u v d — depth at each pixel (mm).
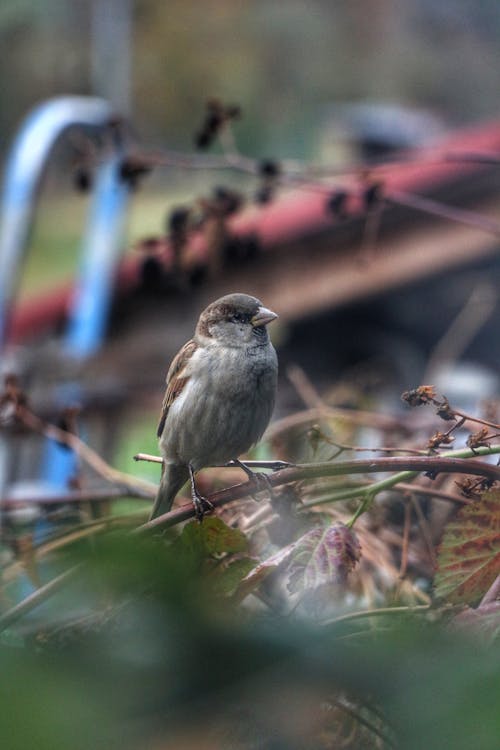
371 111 8430
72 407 6527
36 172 6773
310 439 6379
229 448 6516
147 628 2150
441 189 6941
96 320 6844
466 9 23234
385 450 6355
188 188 20688
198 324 6539
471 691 2188
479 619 5121
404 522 6406
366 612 6262
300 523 6359
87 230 6859
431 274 6984
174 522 6316
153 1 22828
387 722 2305
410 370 7039
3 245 6781
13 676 1983
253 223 6957
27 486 6688
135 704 2025
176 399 6523
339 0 23859
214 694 2098
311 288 6984
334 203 6652
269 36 23625
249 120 23594
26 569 6410
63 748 1916
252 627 2219
